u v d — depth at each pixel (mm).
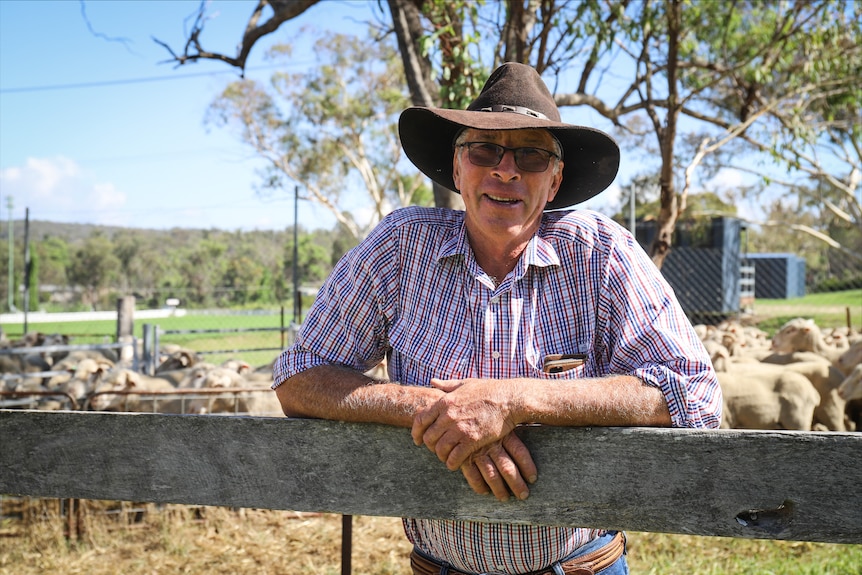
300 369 2018
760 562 4750
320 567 4941
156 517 5672
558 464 1705
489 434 1698
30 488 1921
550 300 2139
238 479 1836
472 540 2188
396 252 2197
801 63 9078
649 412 1815
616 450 1673
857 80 9609
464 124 2002
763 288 29016
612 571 2291
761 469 1595
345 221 30625
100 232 67375
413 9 6621
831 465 1559
